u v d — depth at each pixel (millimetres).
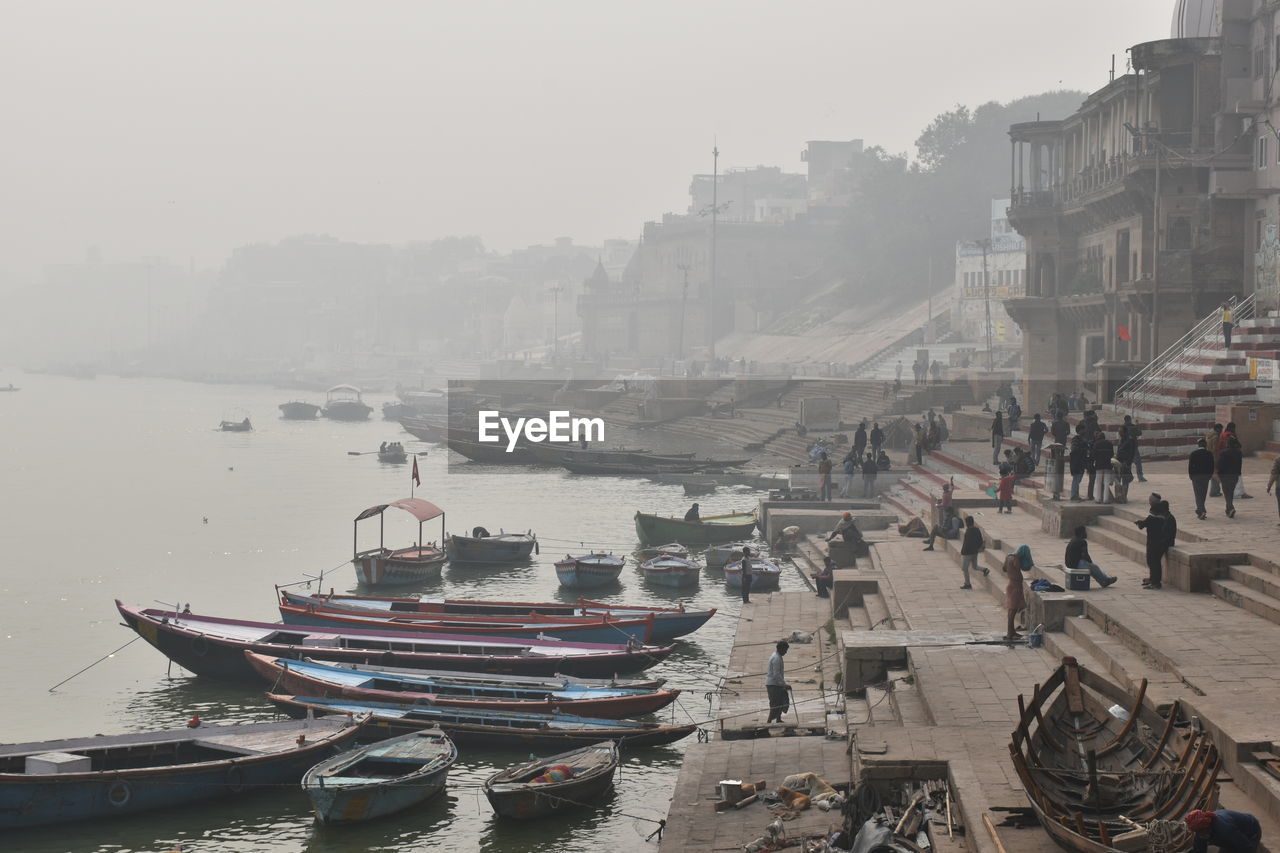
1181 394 49344
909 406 87250
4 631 47031
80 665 42062
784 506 61875
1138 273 65375
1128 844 15344
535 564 60594
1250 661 22438
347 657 37938
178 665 41312
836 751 26281
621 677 38250
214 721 35906
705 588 52750
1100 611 26812
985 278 108375
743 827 22266
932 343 126500
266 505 84438
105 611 50719
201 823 28250
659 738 31844
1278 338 51406
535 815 27609
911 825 18766
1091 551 34719
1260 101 58594
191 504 85312
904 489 61344
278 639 40438
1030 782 16609
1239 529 31828
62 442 141875
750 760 26125
